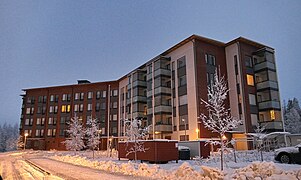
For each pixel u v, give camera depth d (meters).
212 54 35.81
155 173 10.95
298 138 25.53
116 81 57.84
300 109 71.38
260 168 8.65
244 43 36.56
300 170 8.41
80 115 60.22
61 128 61.38
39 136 63.28
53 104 64.12
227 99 35.44
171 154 19.45
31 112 66.00
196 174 9.09
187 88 34.22
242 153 24.05
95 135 42.78
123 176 10.62
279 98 35.81
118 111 55.81
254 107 34.94
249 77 35.88
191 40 34.75
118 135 53.00
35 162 20.50
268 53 36.66
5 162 21.34
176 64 37.19
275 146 28.09
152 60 40.97
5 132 120.31
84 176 10.84
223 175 8.45
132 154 21.94
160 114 36.69
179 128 34.78
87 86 61.56
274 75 36.41
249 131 32.81
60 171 13.16
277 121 34.19
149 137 38.28
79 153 41.03
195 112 32.12
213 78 34.62
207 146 22.53
